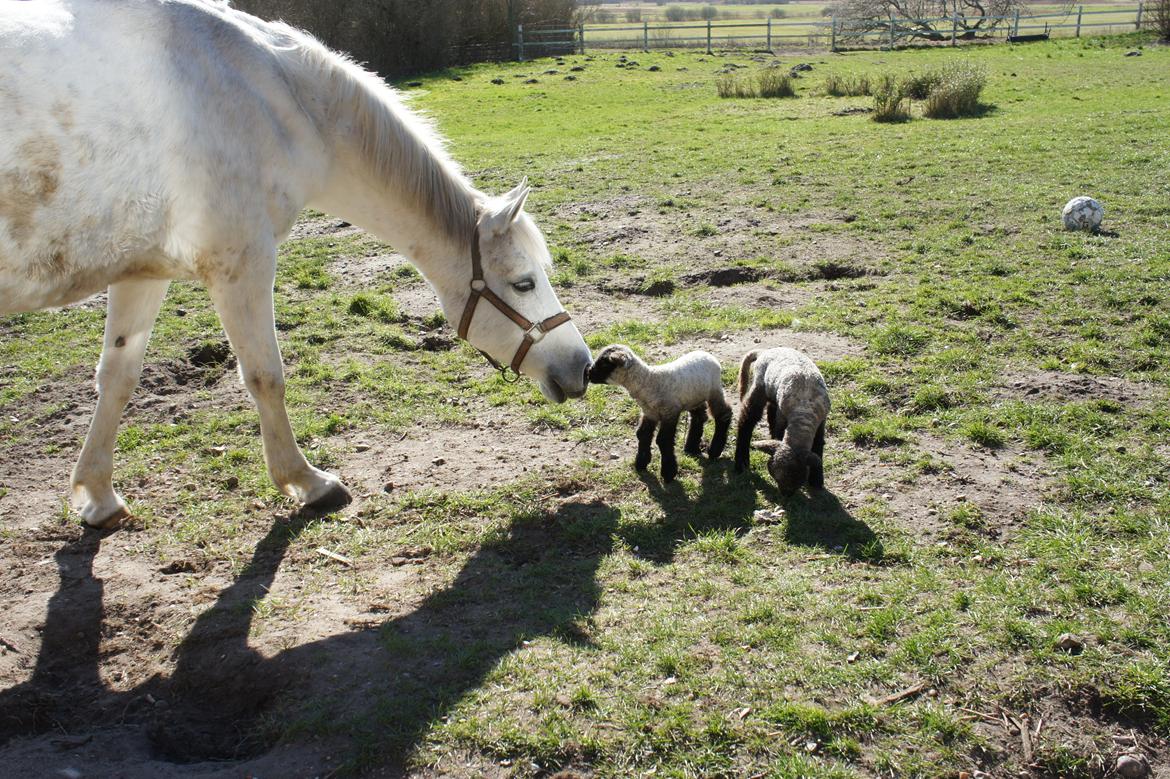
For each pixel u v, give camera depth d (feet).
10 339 23.76
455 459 17.35
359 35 103.76
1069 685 10.77
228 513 15.64
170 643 12.49
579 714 10.55
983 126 54.75
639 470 16.62
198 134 12.84
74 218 12.19
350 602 13.07
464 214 15.40
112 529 15.25
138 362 15.10
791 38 129.90
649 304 26.27
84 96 11.95
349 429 18.81
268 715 10.98
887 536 14.10
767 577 13.17
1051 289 24.81
